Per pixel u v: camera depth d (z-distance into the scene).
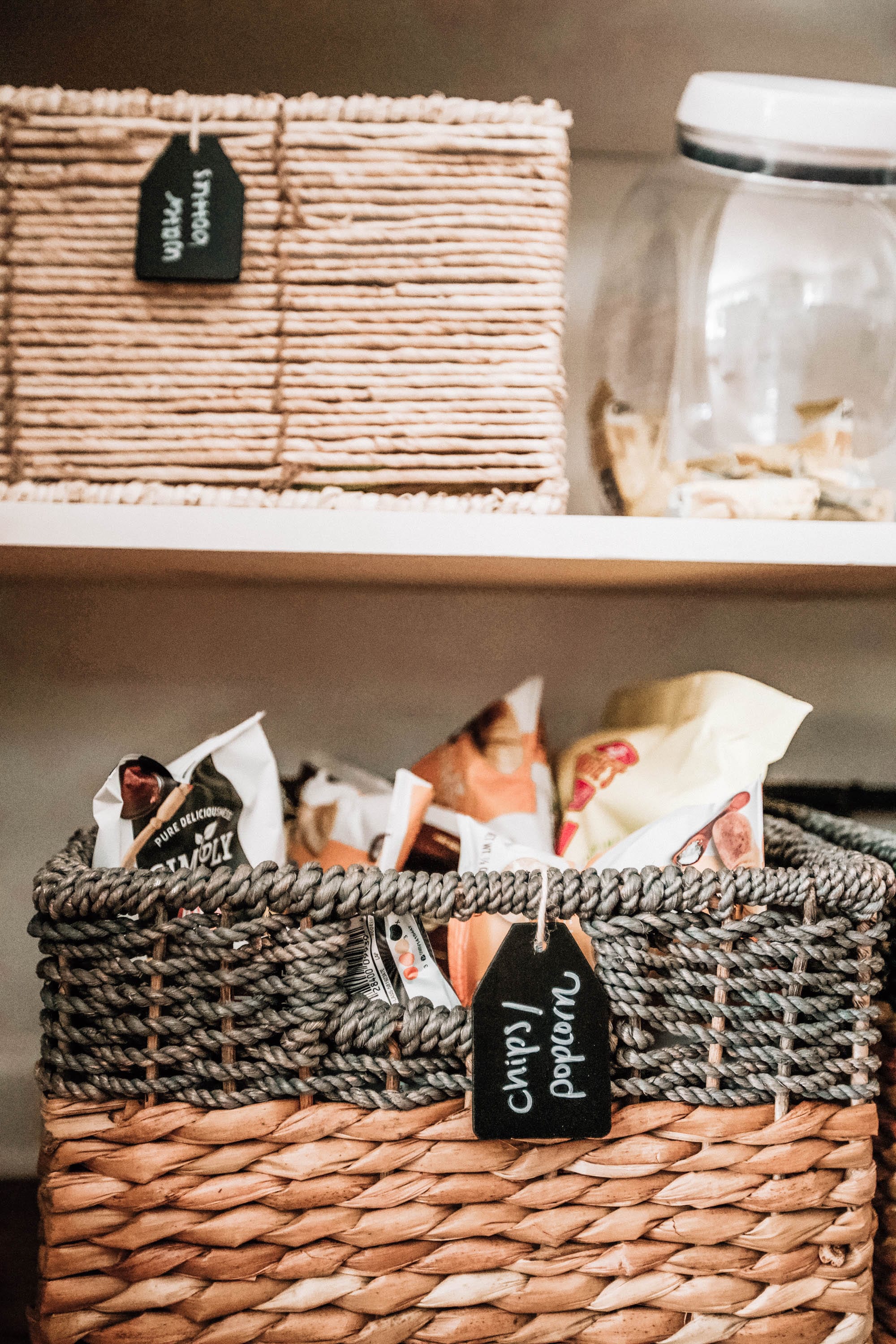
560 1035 0.45
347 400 0.54
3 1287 0.62
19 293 0.53
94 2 0.76
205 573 0.68
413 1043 0.45
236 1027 0.45
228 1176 0.45
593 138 0.83
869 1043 0.49
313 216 0.53
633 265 0.65
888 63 0.84
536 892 0.45
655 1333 0.48
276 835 0.52
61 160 0.53
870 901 0.47
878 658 0.87
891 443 0.61
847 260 0.59
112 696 0.83
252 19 0.78
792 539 0.53
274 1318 0.46
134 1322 0.45
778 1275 0.49
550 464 0.53
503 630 0.85
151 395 0.53
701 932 0.46
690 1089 0.47
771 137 0.56
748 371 0.59
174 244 0.52
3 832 0.82
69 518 0.51
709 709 0.61
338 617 0.84
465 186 0.53
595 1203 0.47
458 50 0.80
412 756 0.85
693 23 0.80
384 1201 0.46
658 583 0.72
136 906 0.44
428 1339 0.47
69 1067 0.45
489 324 0.53
